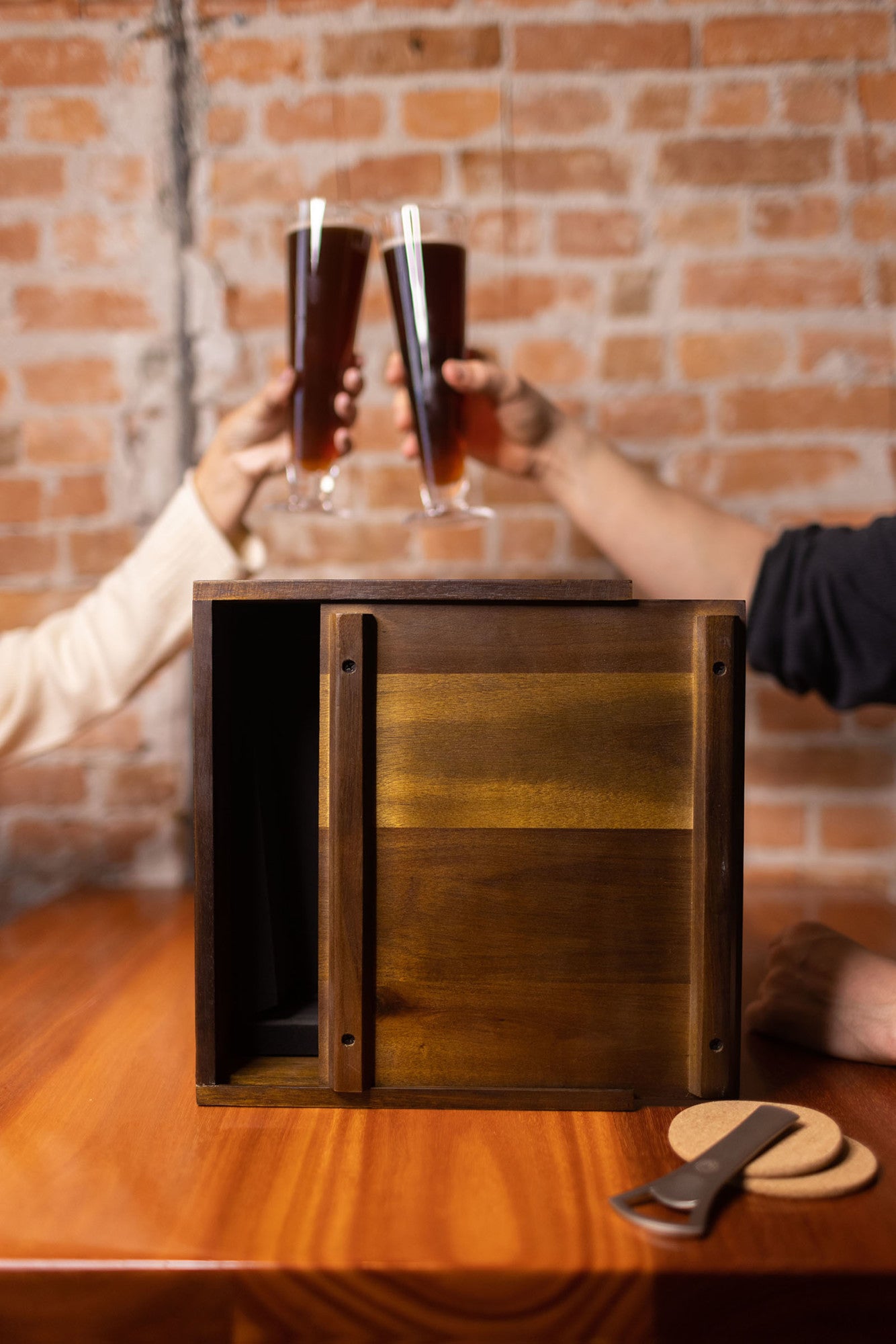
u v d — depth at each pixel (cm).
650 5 132
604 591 65
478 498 135
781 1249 49
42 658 112
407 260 86
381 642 66
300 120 134
